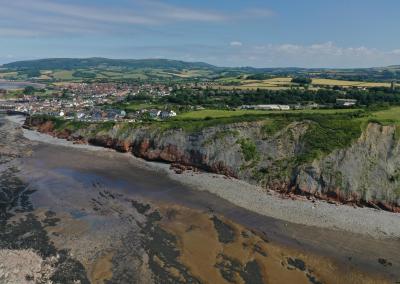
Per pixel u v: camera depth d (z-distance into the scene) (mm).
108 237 65188
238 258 59188
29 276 52469
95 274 53812
